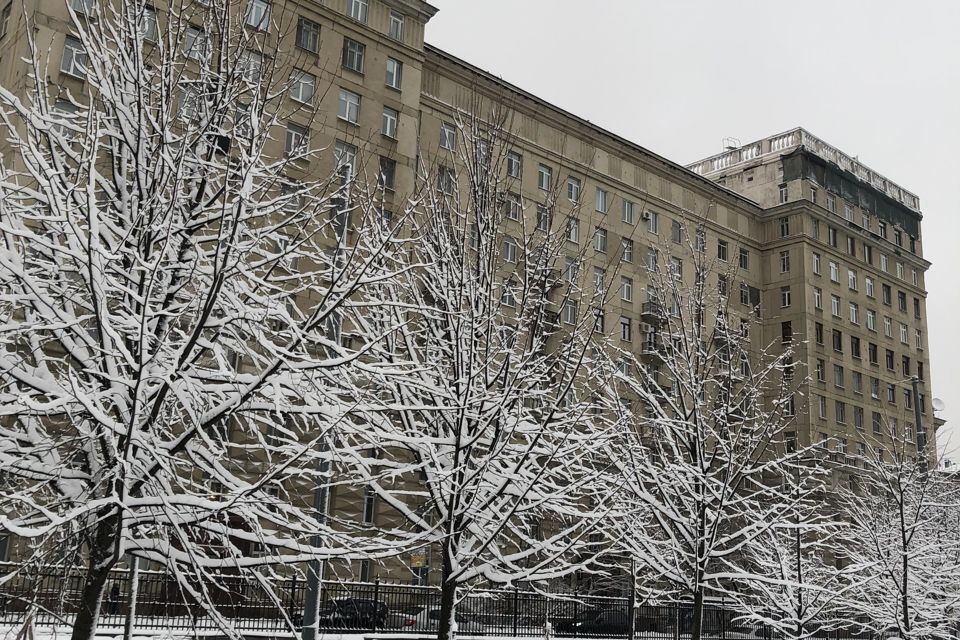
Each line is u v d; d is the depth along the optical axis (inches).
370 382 453.1
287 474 358.3
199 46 393.4
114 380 302.7
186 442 321.7
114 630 602.2
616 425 507.5
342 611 818.2
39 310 310.5
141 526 343.0
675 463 635.5
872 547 935.0
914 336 2608.3
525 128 1749.5
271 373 315.9
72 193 323.3
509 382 419.2
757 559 754.2
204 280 344.2
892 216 2647.6
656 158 1996.8
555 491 466.3
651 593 628.7
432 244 500.4
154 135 341.1
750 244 2261.3
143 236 337.7
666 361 696.4
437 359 469.7
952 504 950.4
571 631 975.0
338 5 1430.9
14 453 314.5
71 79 1005.8
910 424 2454.5
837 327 2285.9
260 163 378.6
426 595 927.7
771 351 2202.3
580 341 494.9
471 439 410.0
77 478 310.8
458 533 418.6
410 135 1454.2
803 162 2352.4
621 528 585.6
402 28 1513.3
